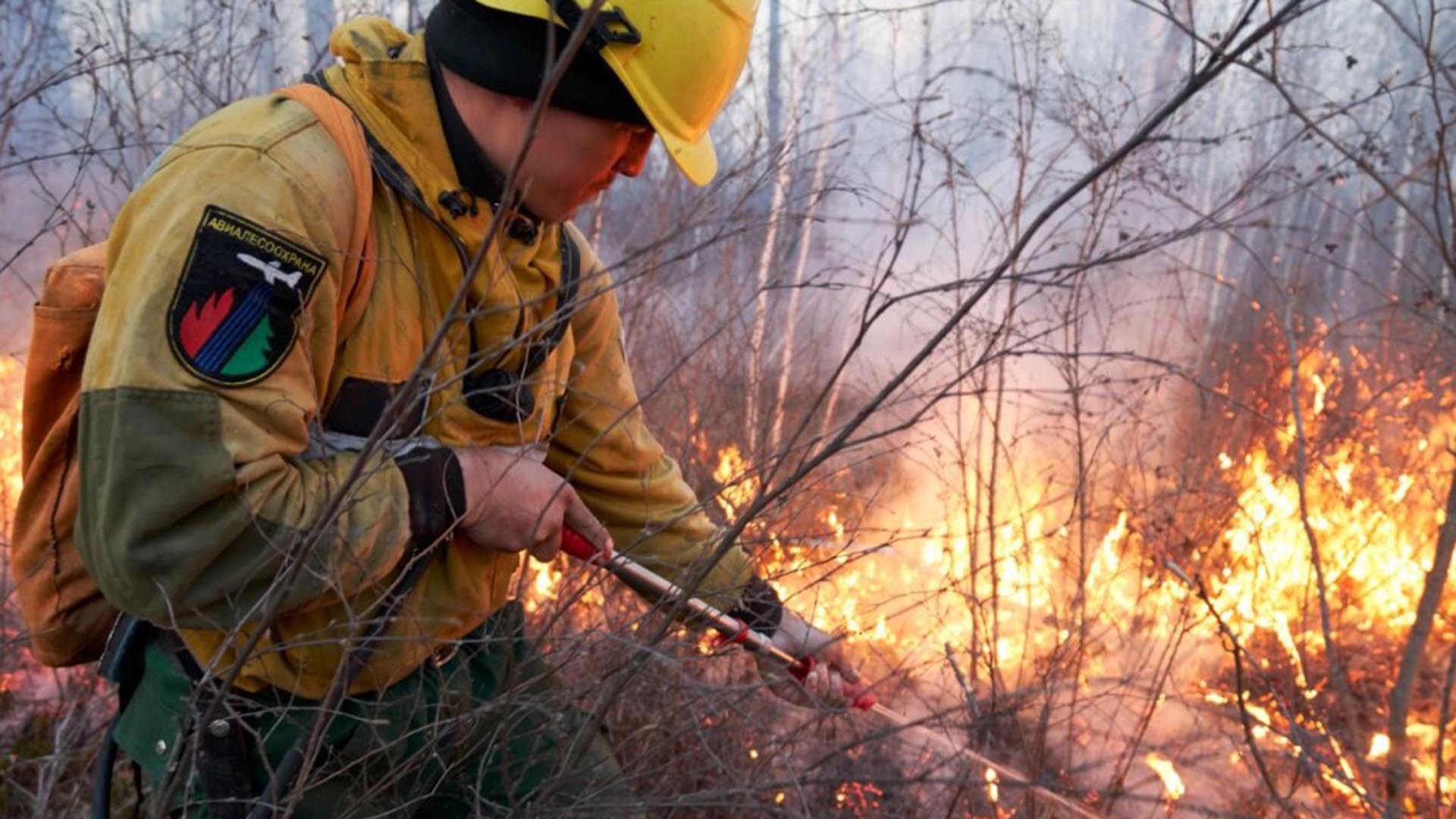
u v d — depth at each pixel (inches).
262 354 59.5
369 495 62.4
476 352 68.4
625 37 66.1
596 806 75.0
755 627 84.2
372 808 71.1
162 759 68.9
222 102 137.3
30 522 67.8
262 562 60.2
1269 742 124.7
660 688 87.4
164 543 58.9
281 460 60.3
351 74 66.8
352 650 63.0
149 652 70.3
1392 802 96.7
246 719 67.9
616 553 79.5
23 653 136.4
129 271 59.9
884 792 96.2
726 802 79.8
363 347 65.0
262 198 60.1
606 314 81.2
